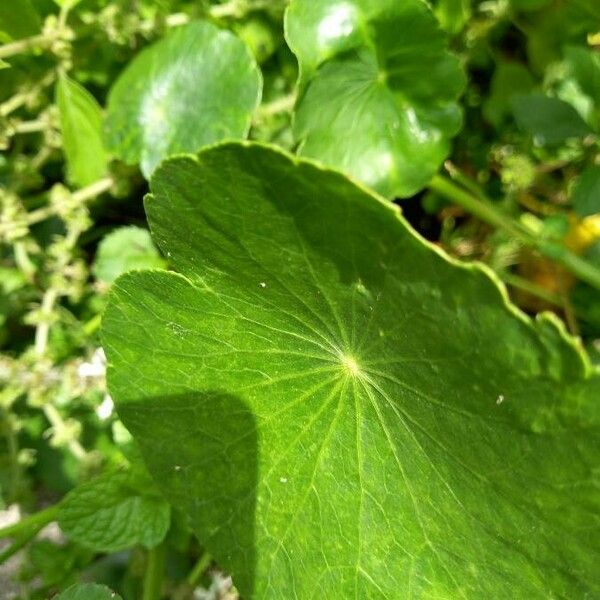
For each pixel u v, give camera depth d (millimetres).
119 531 124
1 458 149
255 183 77
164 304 97
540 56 158
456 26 149
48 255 153
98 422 159
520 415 79
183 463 108
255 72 131
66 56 142
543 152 161
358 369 97
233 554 109
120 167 147
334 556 107
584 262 143
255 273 89
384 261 76
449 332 77
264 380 102
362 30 122
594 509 81
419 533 104
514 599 100
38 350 143
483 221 164
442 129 127
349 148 125
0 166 152
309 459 105
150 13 150
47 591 146
